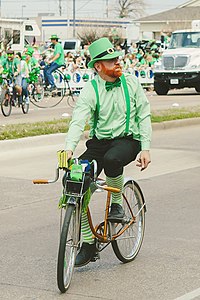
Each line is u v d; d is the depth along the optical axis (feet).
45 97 175.11
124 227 45.60
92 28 461.37
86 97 43.06
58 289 41.73
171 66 204.33
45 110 150.82
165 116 125.70
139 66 217.15
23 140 96.58
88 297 40.45
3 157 90.07
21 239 52.95
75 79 180.65
